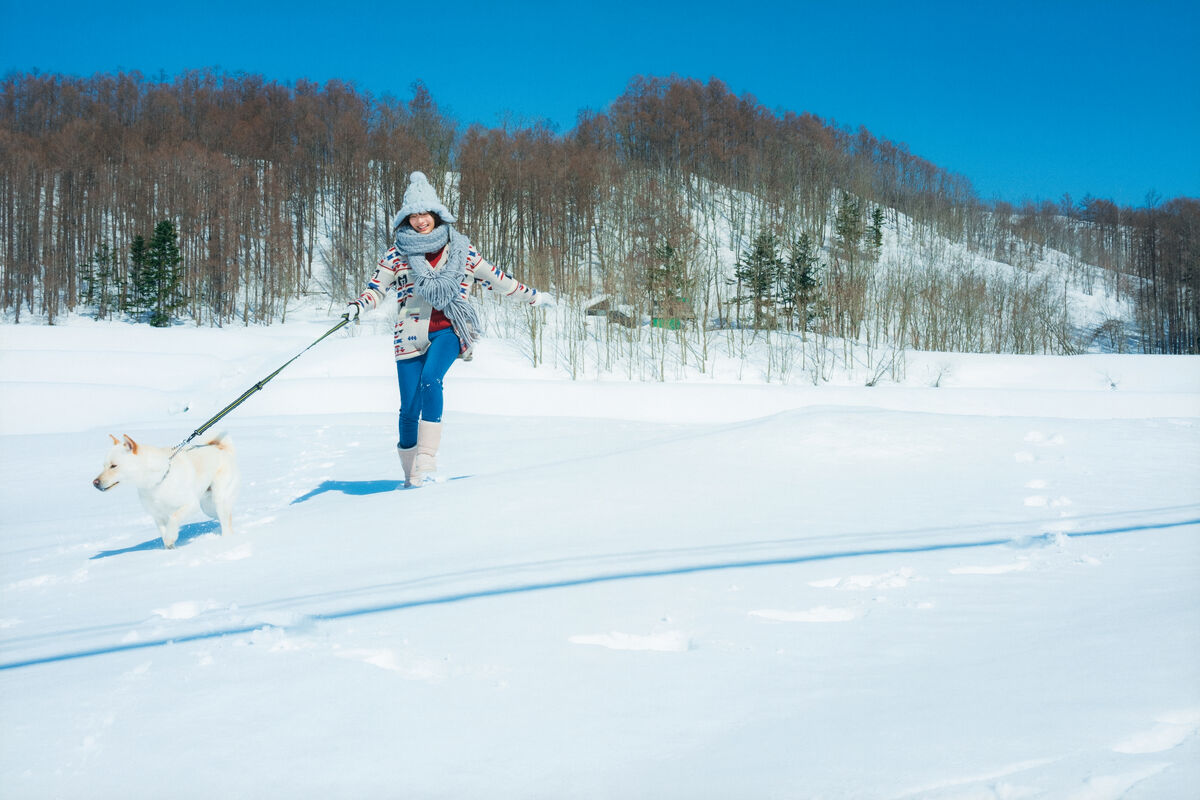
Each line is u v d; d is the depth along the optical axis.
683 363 35.22
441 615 3.55
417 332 7.81
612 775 2.04
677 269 40.81
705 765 2.06
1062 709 2.23
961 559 4.25
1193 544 4.37
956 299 51.53
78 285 63.25
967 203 95.06
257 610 3.80
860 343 41.62
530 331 36.19
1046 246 89.94
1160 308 63.75
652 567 4.27
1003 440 8.20
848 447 8.08
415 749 2.25
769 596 3.68
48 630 3.82
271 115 80.06
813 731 2.22
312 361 30.67
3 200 62.44
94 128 73.88
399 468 10.45
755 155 86.44
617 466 7.69
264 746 2.31
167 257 54.47
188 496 5.70
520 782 2.03
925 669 2.67
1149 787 1.75
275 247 60.41
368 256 64.38
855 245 62.84
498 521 5.77
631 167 74.94
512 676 2.80
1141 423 9.03
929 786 1.85
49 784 2.13
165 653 3.22
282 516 6.73
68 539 6.73
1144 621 2.99
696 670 2.79
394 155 68.62
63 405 23.89
